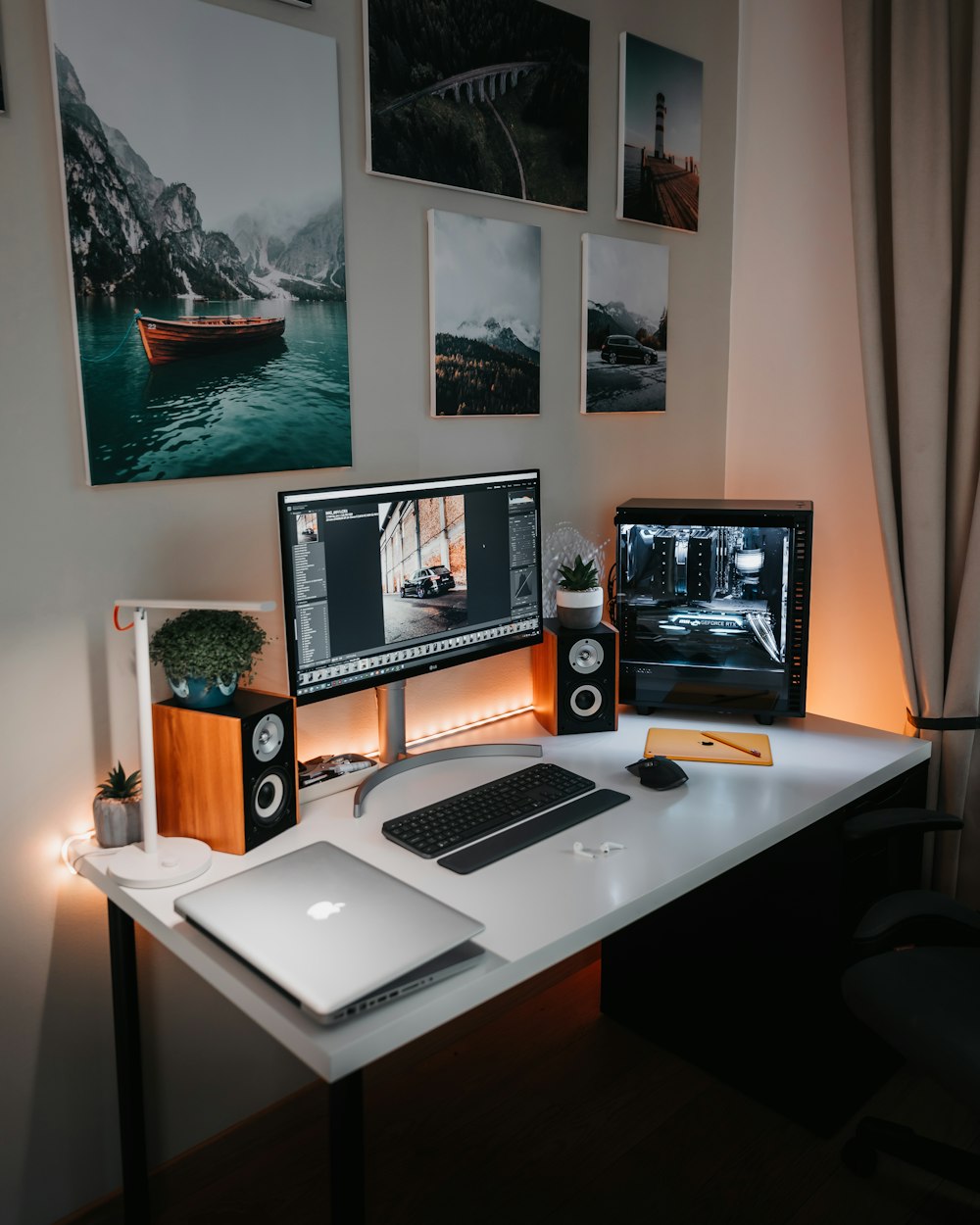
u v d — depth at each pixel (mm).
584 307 2219
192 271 1570
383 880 1316
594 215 2215
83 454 1501
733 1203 1696
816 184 2402
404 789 1729
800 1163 1787
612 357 2295
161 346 1552
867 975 1568
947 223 2055
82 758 1563
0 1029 1531
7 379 1417
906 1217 1669
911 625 2188
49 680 1515
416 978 1116
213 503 1670
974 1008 1462
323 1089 1946
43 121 1402
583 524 2328
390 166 1803
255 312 1655
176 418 1588
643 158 2279
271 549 1764
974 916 1636
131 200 1487
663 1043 2111
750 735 2012
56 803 1544
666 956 2066
